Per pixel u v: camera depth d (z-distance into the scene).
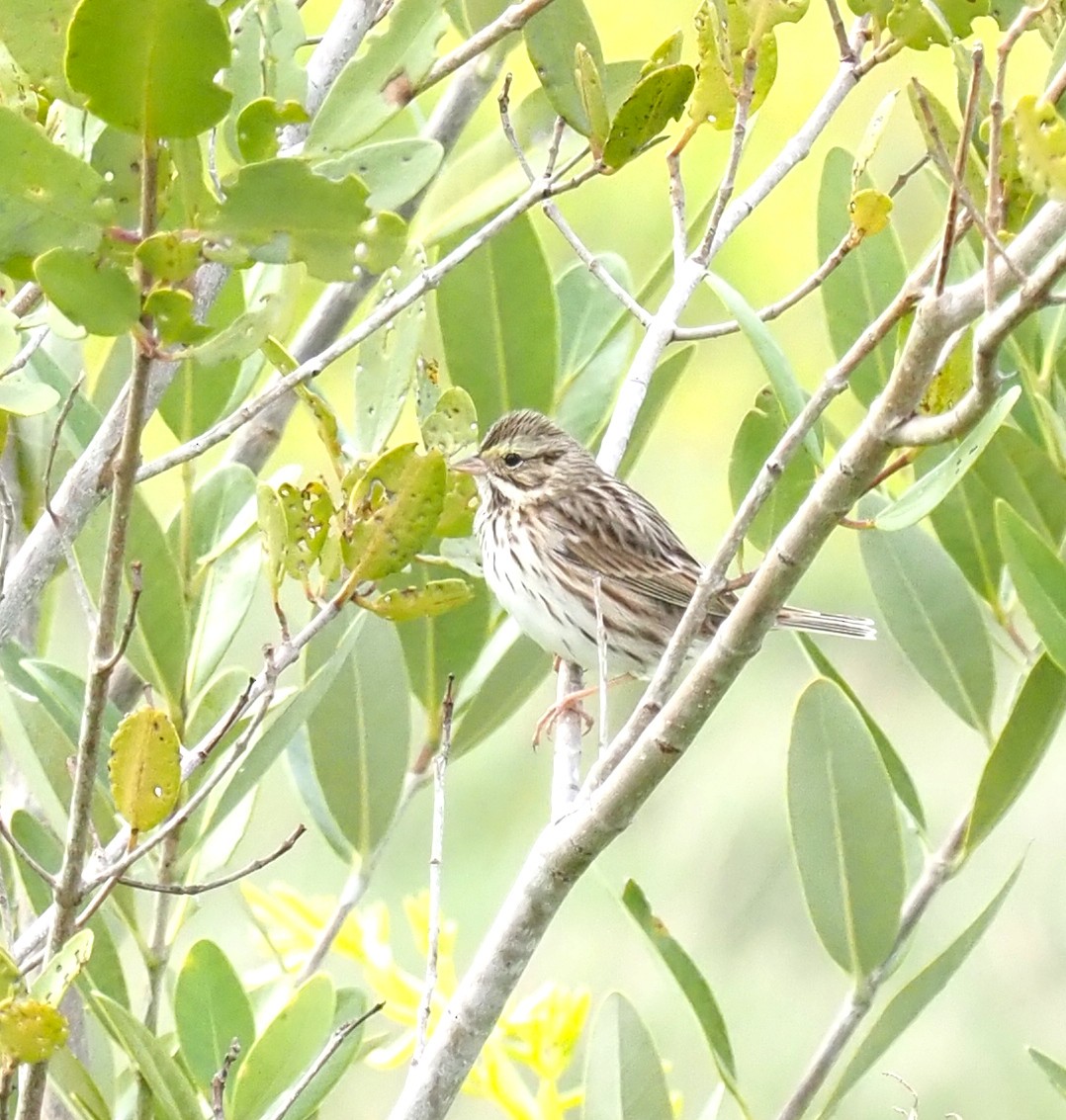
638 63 8.28
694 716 5.98
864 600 14.56
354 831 8.61
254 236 4.77
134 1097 7.68
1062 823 13.44
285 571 6.11
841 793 7.67
